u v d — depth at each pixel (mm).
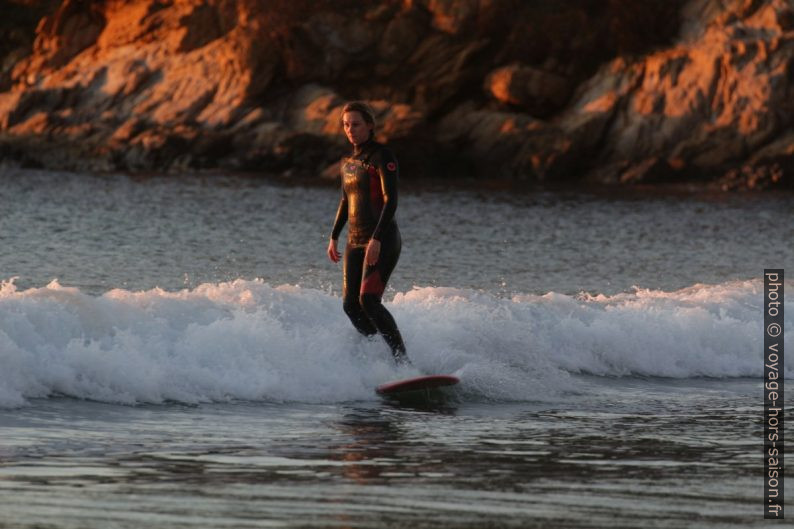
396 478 21828
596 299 42094
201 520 18578
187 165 180375
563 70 190500
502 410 29578
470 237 91500
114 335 29500
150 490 20297
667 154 178000
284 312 33562
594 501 20500
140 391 27734
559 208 128375
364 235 32250
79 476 21062
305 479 21516
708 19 189750
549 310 38062
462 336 33938
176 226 92500
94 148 184875
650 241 93375
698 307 41062
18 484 20281
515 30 190250
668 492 21344
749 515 19875
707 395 33094
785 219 120375
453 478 21984
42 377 27250
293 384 29516
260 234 89000
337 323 33938
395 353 31703
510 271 67688
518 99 185625
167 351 29359
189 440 24359
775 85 176000
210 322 31688
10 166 184875
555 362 35125
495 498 20516
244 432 25375
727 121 177000
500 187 161125
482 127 184250
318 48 191875
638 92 183750
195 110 191250
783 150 171250
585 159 181875
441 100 190000
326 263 69688
